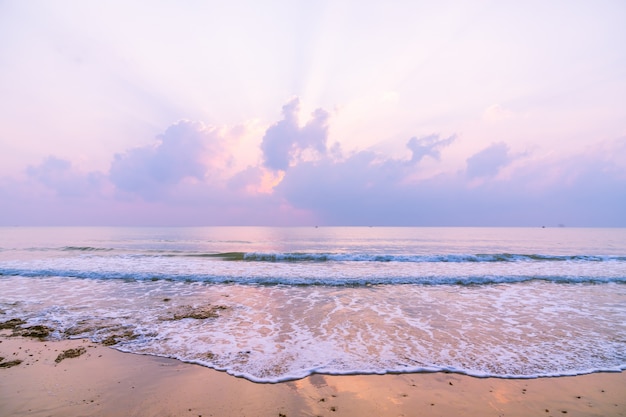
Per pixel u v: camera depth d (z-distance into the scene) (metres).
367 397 4.62
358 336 7.16
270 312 9.06
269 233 76.00
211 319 8.38
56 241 41.97
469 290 12.01
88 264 17.50
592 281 13.79
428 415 4.19
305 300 10.42
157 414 4.16
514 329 7.66
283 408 4.31
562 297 10.95
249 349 6.41
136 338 7.00
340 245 38.44
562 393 4.79
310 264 18.34
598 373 5.47
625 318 8.60
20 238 48.94
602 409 4.36
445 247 36.06
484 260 21.38
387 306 9.73
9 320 8.12
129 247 33.19
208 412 4.21
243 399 4.55
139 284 12.80
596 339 7.03
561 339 7.02
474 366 5.67
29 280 13.48
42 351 6.29
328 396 4.64
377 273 15.08
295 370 5.47
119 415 4.13
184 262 18.78
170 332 7.39
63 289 11.81
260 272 15.18
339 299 10.56
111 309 9.23
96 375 5.30
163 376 5.26
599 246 39.41
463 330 7.57
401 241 47.22
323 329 7.64
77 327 7.67
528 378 5.26
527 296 11.07
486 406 4.41
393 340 6.91
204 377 5.23
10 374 5.29
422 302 10.21
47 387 4.87
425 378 5.23
